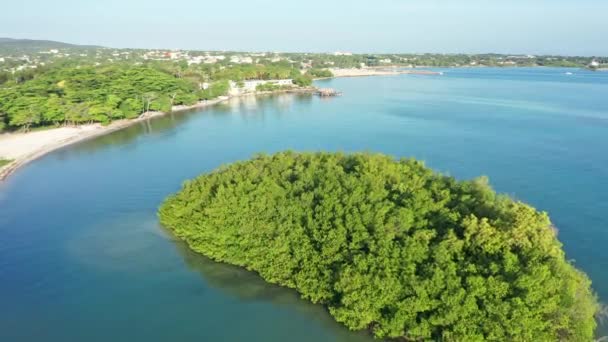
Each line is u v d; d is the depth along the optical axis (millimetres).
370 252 46062
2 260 62906
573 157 107125
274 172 65125
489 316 38781
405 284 42812
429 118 164375
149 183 96750
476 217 47125
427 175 60625
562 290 39281
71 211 81188
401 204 52219
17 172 106312
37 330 47906
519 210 45188
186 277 56719
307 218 53344
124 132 151125
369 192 54188
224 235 56656
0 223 76000
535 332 38031
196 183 67312
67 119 150625
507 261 40219
